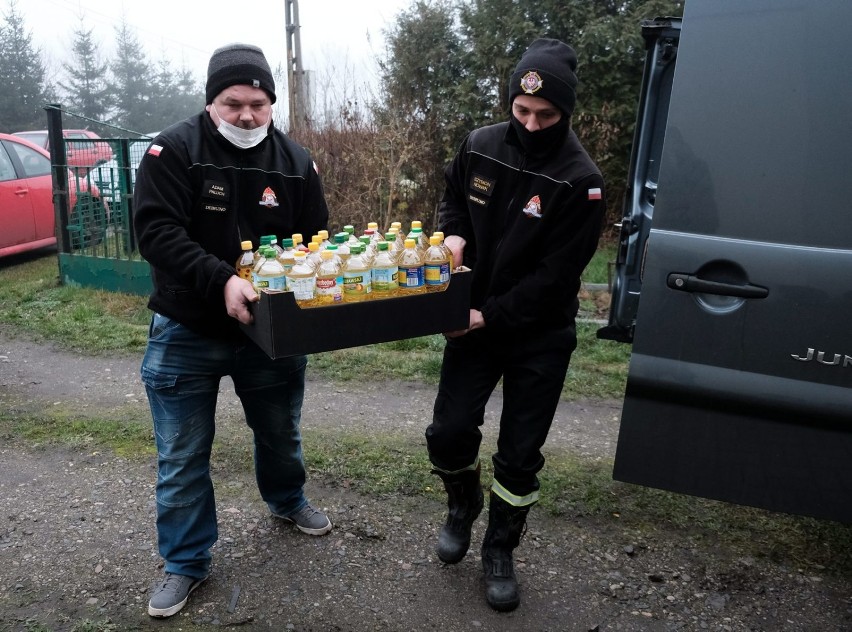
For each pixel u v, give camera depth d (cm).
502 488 245
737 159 228
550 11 959
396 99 948
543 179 222
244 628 234
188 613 240
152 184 213
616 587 263
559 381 238
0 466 349
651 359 243
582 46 921
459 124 966
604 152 944
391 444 375
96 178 646
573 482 337
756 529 301
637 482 253
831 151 219
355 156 885
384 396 449
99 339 548
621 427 251
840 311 219
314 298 200
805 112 221
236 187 226
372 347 538
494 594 245
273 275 198
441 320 221
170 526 240
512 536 250
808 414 226
